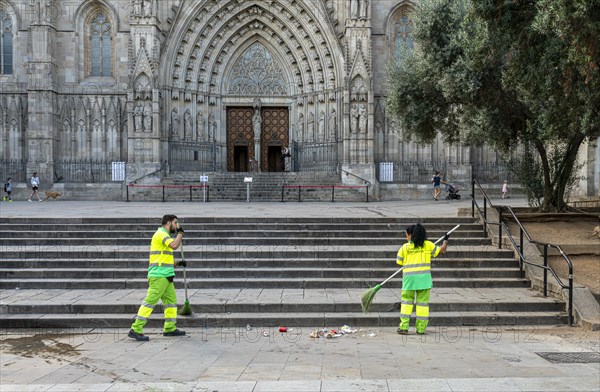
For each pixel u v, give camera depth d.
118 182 39.50
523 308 12.93
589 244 16.44
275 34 42.03
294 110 42.59
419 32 21.30
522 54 15.84
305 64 41.50
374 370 8.80
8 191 37.03
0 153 40.47
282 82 42.75
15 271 15.42
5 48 41.12
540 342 10.77
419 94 22.12
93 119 40.75
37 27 39.19
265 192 35.81
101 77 41.28
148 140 38.25
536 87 15.98
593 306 12.56
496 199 36.53
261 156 43.44
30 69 39.22
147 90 38.19
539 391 7.49
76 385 7.82
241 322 12.32
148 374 8.70
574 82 14.98
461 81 19.50
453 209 25.75
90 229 19.42
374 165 38.22
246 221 19.91
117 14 40.66
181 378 8.46
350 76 38.28
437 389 7.57
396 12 40.81
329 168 40.19
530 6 15.31
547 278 14.34
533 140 19.97
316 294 13.98
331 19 39.91
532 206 21.70
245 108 43.41
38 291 14.45
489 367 8.95
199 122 41.44
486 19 15.75
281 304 12.91
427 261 11.42
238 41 42.31
